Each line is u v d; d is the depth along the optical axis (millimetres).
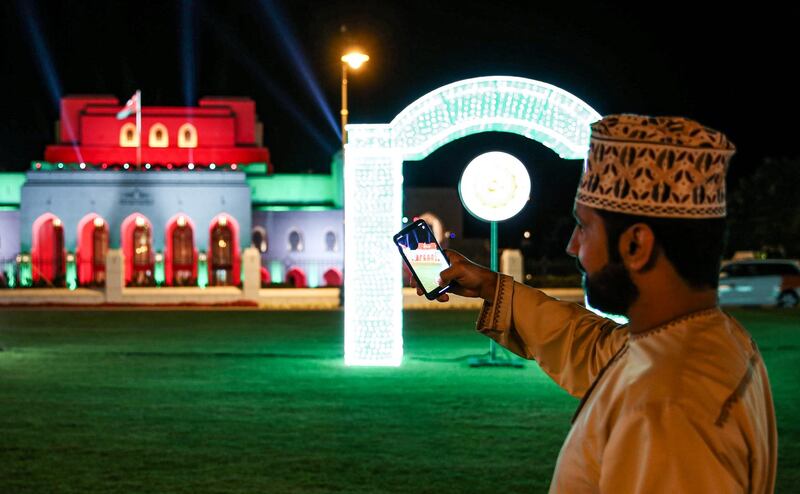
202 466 8172
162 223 45594
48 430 9805
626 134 1867
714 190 1872
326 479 7711
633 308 1940
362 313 15359
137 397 12023
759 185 48719
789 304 31297
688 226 1848
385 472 7957
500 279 2662
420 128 15078
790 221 47000
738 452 1678
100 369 14914
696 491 1623
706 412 1678
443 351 17703
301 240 48625
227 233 47156
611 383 1904
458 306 33281
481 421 10297
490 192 14055
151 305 34312
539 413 10805
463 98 14875
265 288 37750
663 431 1671
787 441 9227
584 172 2012
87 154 48344
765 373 1962
